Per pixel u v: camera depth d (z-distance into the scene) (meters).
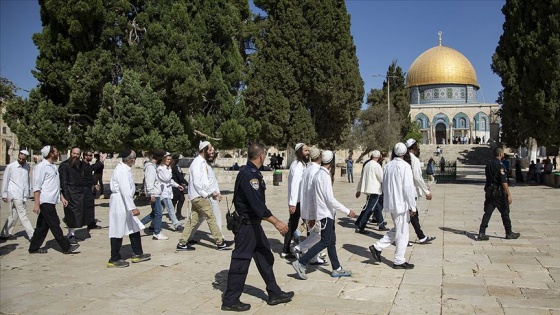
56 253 8.65
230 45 19.83
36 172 8.38
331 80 26.75
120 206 7.60
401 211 7.21
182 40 16.88
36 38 15.88
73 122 16.58
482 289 6.17
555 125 21.67
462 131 84.06
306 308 5.53
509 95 23.00
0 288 5.96
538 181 25.39
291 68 27.16
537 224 11.55
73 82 15.48
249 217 5.59
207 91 18.73
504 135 41.53
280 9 27.28
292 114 27.44
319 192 6.68
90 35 15.83
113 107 15.53
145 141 15.55
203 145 8.81
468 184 27.27
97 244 9.54
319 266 7.50
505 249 8.64
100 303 5.73
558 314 5.21
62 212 15.00
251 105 27.50
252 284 6.59
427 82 87.88
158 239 10.02
